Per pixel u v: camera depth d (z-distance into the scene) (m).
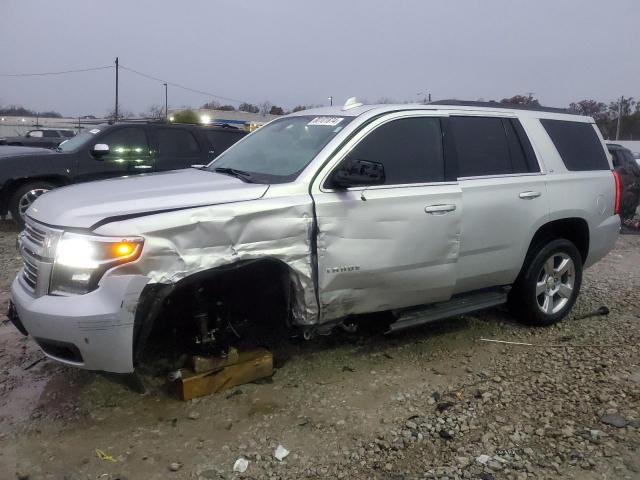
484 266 4.68
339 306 3.99
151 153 10.16
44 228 3.49
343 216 3.87
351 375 4.28
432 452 3.32
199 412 3.73
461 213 4.42
